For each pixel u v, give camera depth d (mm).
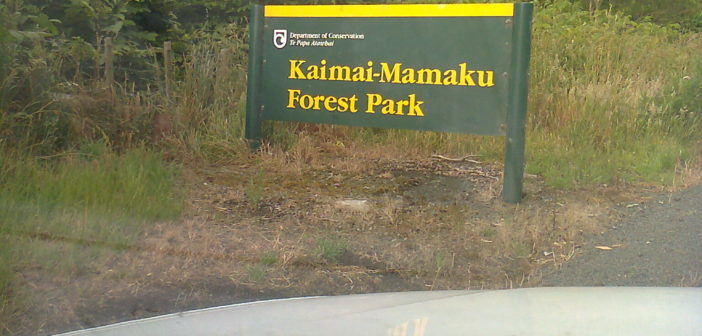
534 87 8922
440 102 6797
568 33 10711
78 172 5871
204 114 8039
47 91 6891
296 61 7523
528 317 2242
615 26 11766
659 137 8258
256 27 7629
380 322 2275
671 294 2557
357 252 5191
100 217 5211
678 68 10195
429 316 2307
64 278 4402
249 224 5648
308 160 7715
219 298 4355
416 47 6863
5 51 6574
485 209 6199
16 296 4078
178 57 9531
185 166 7168
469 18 6543
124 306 4160
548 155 7590
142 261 4766
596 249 5297
